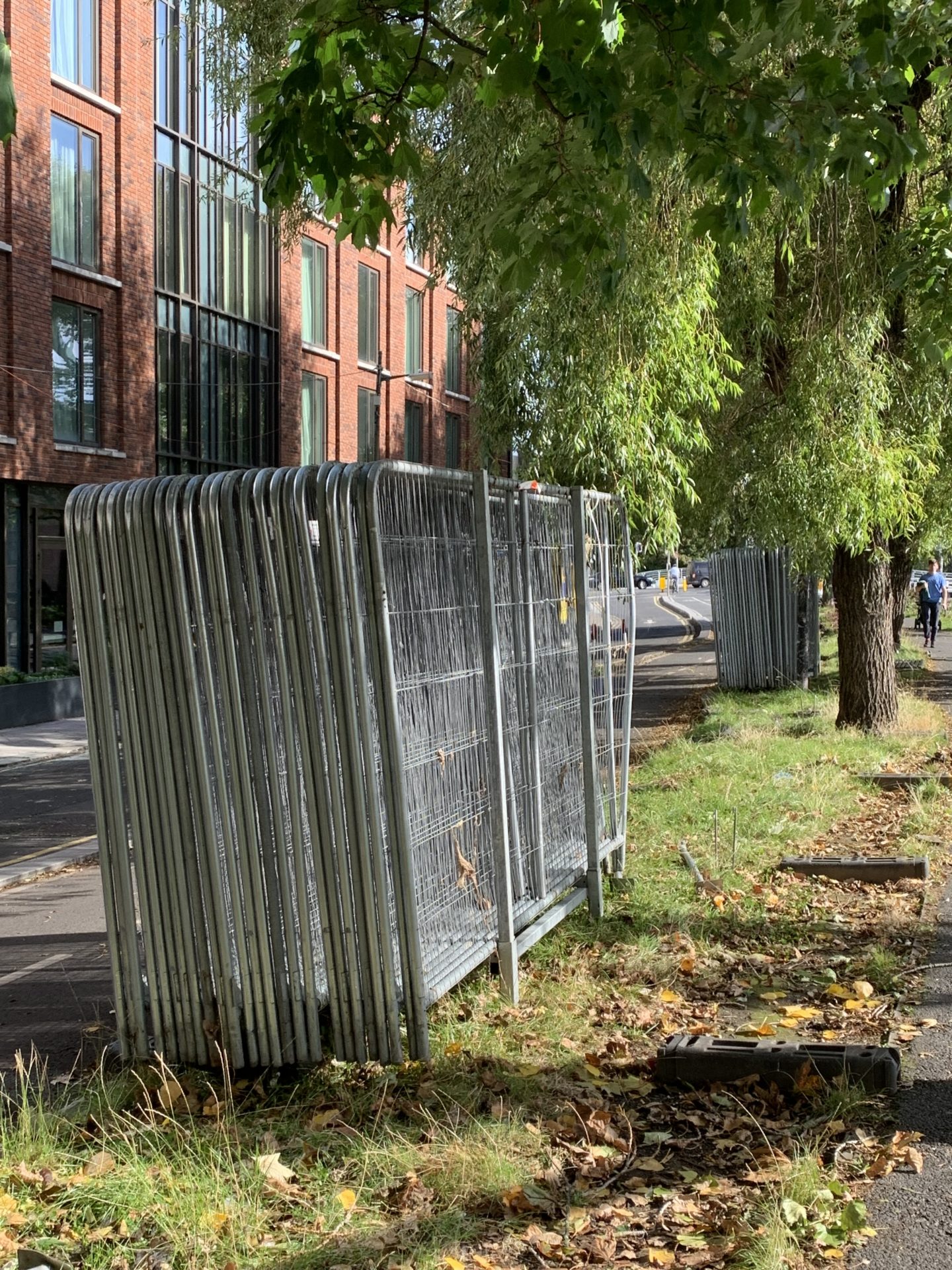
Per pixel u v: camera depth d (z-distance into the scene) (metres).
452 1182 3.78
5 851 10.73
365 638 4.65
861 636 14.48
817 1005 5.61
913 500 13.33
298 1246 3.49
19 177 21.78
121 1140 4.18
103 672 4.89
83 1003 6.20
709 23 4.73
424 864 4.98
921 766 12.01
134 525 4.80
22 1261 3.38
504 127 9.97
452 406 42.97
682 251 10.48
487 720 5.77
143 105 25.23
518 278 6.23
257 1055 4.77
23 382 22.11
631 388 10.61
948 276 8.58
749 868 8.09
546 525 6.97
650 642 39.72
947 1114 4.28
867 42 5.51
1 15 21.14
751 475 13.79
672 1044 4.80
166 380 26.80
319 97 5.20
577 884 7.30
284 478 4.66
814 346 12.27
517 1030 5.18
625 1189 3.84
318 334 34.09
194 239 27.69
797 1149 3.96
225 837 4.75
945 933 6.63
